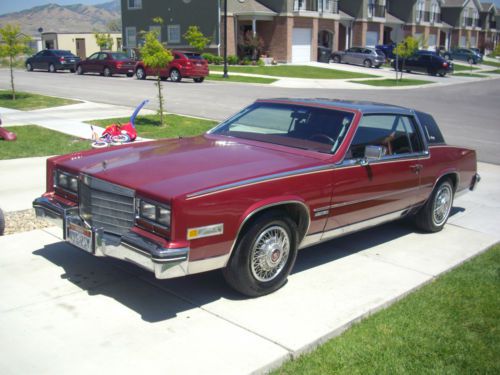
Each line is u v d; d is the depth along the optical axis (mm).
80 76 31500
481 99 26516
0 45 18547
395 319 4414
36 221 6477
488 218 7605
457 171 6836
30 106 17422
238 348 3867
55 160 5094
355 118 5344
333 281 5145
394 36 59250
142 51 13938
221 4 40000
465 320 4430
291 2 41469
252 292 4625
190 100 20328
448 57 59875
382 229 6934
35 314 4262
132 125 11000
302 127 5523
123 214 4344
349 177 5148
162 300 4582
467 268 5625
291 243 4828
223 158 4863
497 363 3814
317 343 4012
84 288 4750
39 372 3518
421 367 3727
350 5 50969
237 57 40344
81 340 3904
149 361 3672
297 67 39812
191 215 3994
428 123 6594
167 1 41969
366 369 3680
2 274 4980
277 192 4508
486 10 76875
